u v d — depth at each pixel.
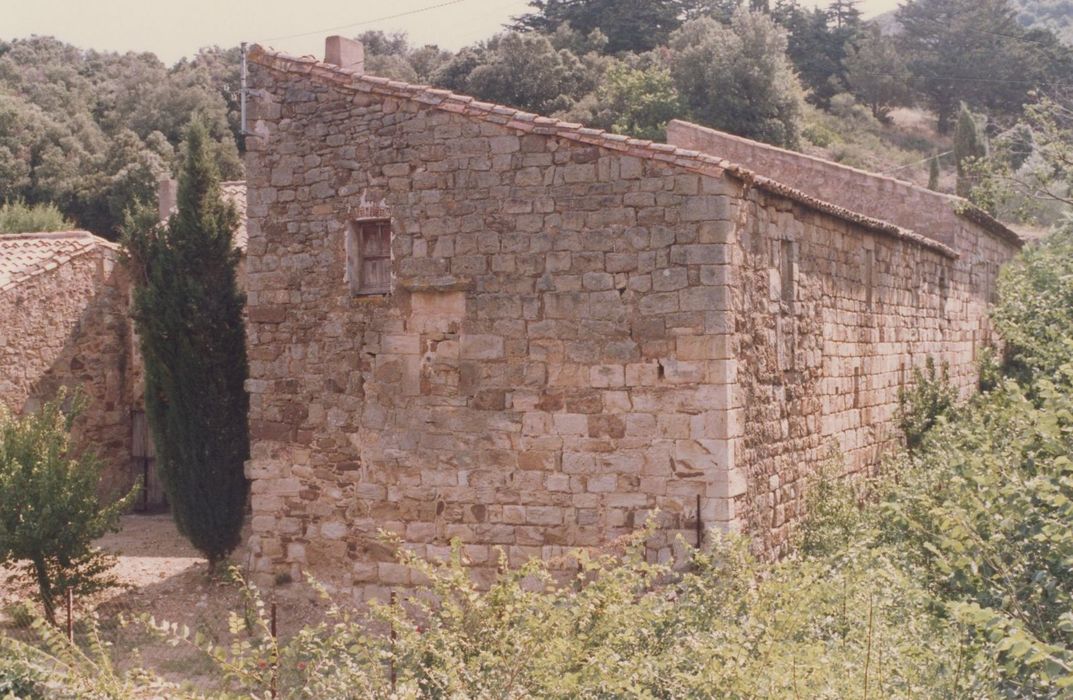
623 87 44.69
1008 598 6.32
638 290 10.88
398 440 11.98
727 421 10.53
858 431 15.20
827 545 11.82
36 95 47.69
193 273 14.50
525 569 7.20
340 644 6.93
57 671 6.84
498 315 11.48
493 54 49.66
